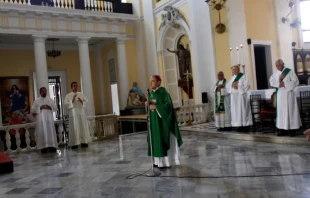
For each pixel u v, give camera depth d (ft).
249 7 39.14
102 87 58.39
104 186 14.82
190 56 43.93
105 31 48.62
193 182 14.23
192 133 30.81
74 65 56.34
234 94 26.50
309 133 10.84
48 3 43.80
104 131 32.81
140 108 47.39
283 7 43.27
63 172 18.70
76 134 28.14
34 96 52.37
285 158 17.47
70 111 28.27
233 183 13.60
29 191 14.96
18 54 51.11
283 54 42.78
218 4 36.73
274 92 24.56
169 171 16.62
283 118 22.07
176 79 47.14
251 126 28.66
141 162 19.76
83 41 46.57
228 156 19.31
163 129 16.87
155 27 48.14
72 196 13.64
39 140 27.07
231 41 36.63
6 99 49.49
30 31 42.22
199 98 40.16
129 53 51.62
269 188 12.52
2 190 15.46
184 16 42.50
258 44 39.75
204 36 38.83
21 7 40.65
